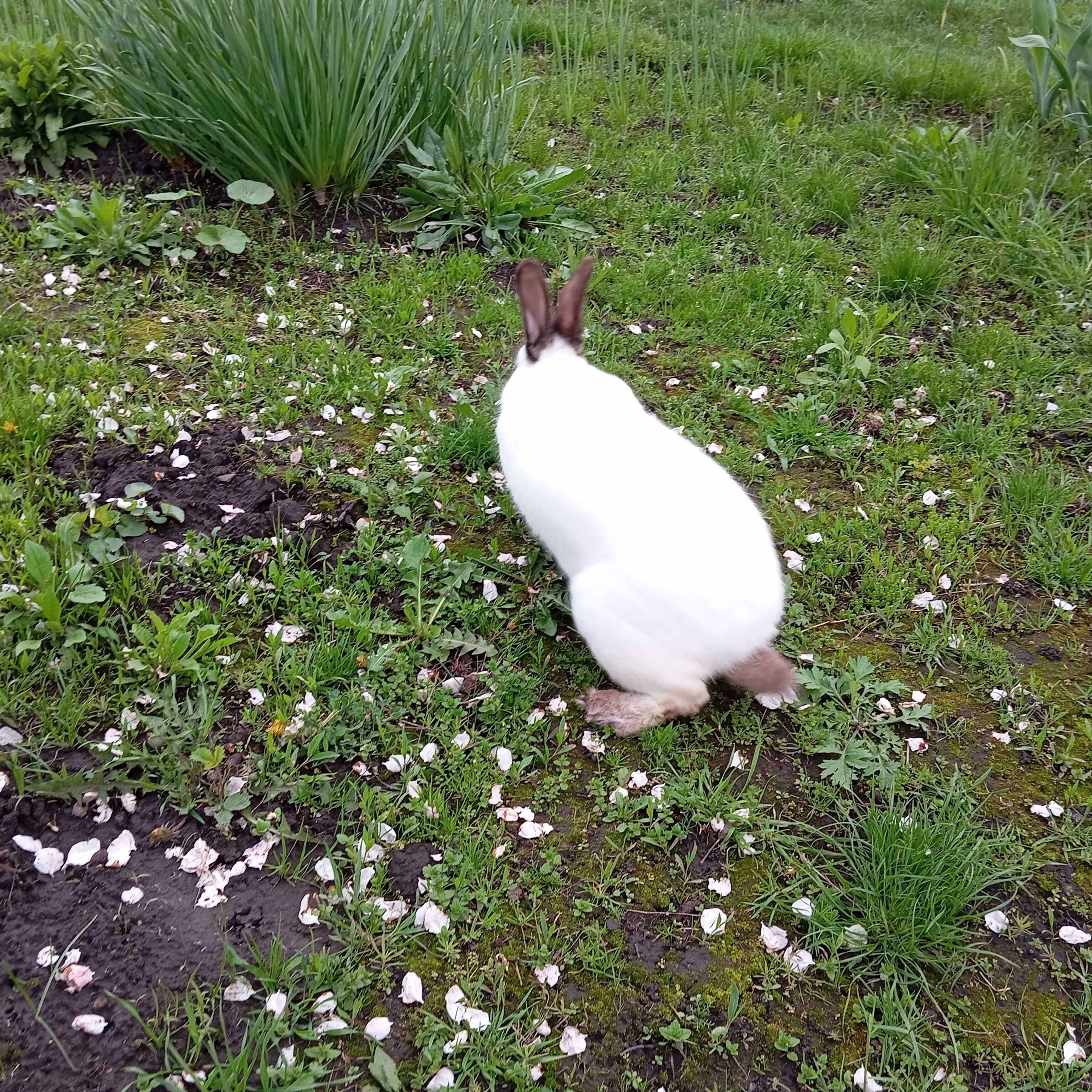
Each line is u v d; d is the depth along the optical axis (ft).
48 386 4.09
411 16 5.42
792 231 5.81
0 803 2.82
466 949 2.70
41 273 4.83
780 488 4.25
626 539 2.98
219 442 4.07
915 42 9.54
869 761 3.20
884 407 4.70
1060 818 3.13
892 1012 2.64
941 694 3.48
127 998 2.52
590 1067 2.52
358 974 2.59
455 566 3.63
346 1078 2.44
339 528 3.82
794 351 4.94
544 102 7.11
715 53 7.80
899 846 2.87
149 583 3.42
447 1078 2.45
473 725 3.22
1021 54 7.01
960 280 5.52
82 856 2.76
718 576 2.97
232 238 5.10
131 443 3.95
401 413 4.37
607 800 3.07
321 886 2.79
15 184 5.28
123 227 4.96
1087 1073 2.57
